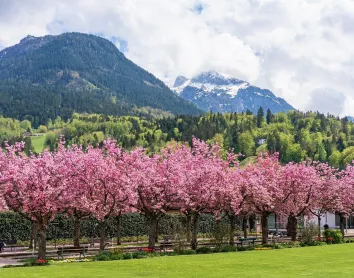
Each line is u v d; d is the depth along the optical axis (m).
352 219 87.75
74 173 39.69
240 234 66.75
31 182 35.28
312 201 56.03
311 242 49.53
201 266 29.67
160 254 39.06
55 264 32.19
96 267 29.53
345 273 26.39
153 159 45.22
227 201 47.47
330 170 61.19
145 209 43.22
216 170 46.50
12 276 25.34
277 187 52.22
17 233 52.22
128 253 37.47
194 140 51.06
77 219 45.62
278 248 45.19
